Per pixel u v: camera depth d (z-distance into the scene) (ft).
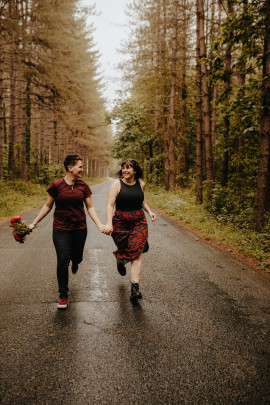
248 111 22.79
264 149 21.56
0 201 37.29
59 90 48.78
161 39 48.39
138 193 11.21
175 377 6.88
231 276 14.14
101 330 8.92
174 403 6.10
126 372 7.02
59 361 7.40
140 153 85.25
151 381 6.73
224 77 21.58
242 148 29.55
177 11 44.24
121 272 12.79
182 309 10.44
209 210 32.09
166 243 21.04
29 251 18.20
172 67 49.93
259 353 7.90
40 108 51.67
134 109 66.39
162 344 8.21
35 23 46.29
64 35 46.78
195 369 7.18
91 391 6.39
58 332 8.77
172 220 32.35
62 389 6.44
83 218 10.77
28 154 66.69
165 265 15.74
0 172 51.55
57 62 48.06
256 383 6.74
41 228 25.75
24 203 41.57
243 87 23.00
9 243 20.31
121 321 9.49
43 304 10.69
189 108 61.31
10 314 9.89
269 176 26.63
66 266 10.29
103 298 11.31
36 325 9.17
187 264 15.99
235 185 34.22
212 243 21.39
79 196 10.40
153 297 11.45
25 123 58.03
